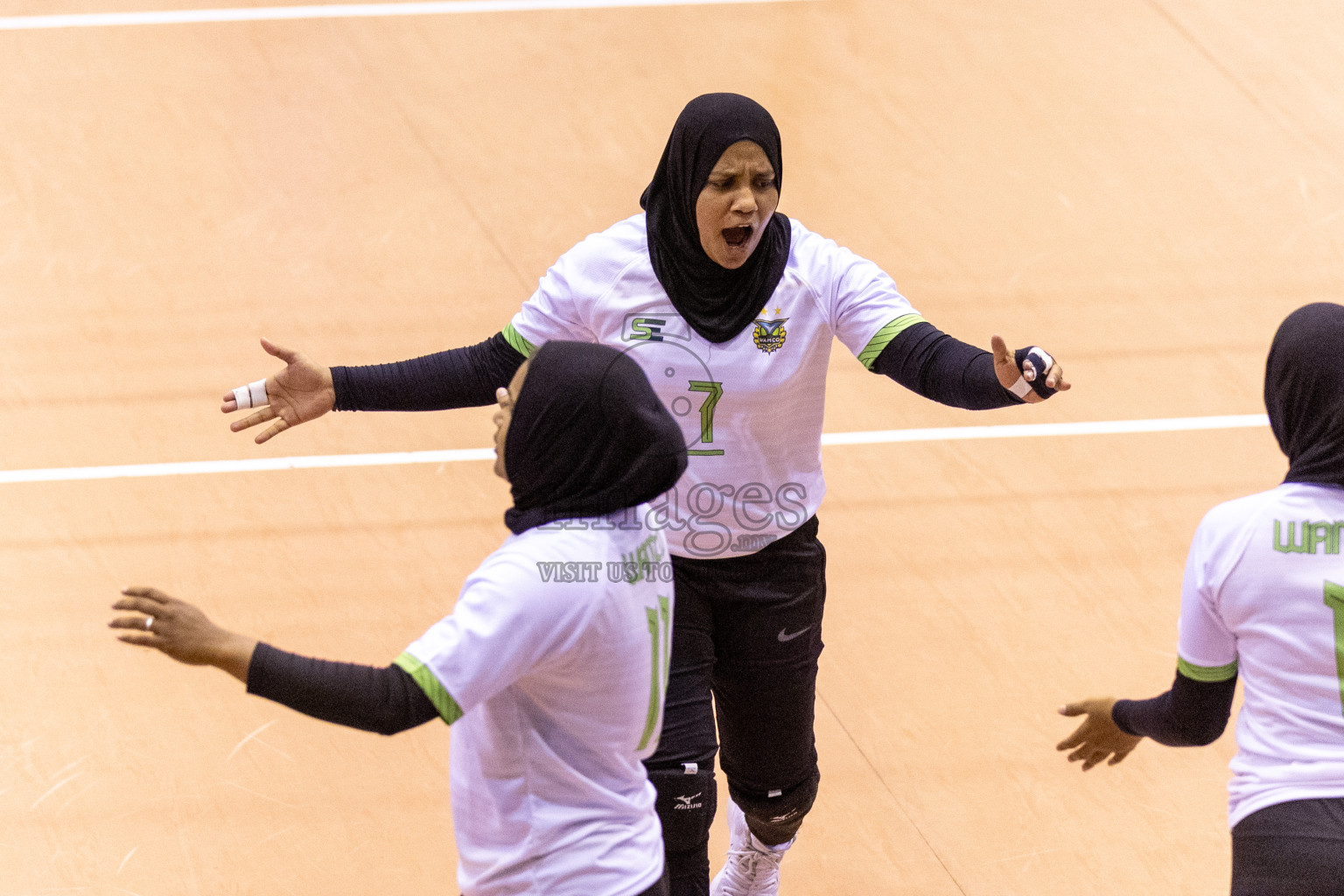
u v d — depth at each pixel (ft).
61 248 87.40
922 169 99.71
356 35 112.88
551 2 119.34
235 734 57.67
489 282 86.74
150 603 29.94
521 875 33.35
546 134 101.81
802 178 97.96
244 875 51.62
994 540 69.92
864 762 57.88
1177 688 38.58
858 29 117.19
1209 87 110.32
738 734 46.19
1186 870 53.42
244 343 80.53
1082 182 98.68
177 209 91.50
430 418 76.95
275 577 65.67
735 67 111.24
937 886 52.60
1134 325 85.25
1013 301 86.84
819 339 42.78
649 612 33.63
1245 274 89.97
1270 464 75.31
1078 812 55.93
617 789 33.99
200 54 108.99
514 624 30.81
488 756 32.99
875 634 64.18
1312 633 35.63
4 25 111.14
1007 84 110.22
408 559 67.31
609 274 42.42
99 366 78.43
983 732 59.36
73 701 58.59
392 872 52.13
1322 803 35.29
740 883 50.11
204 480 71.41
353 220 91.45
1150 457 75.56
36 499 69.46
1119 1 121.90
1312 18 119.55
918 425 77.82
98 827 53.21
